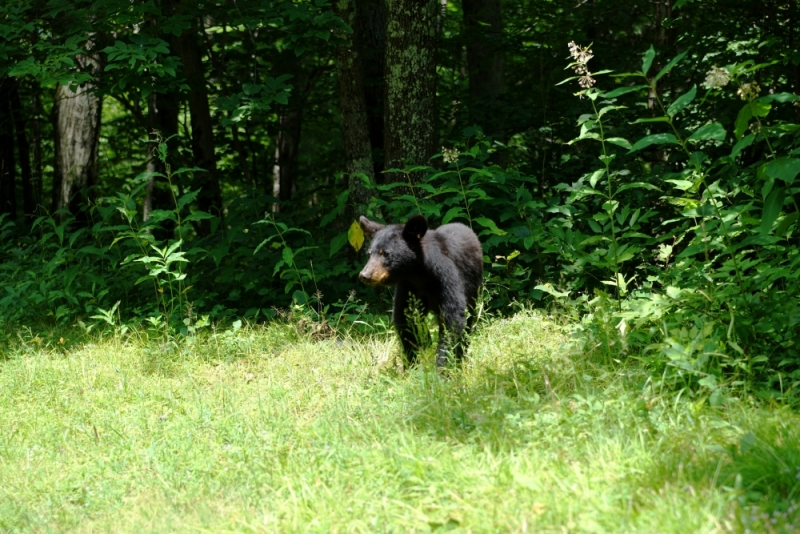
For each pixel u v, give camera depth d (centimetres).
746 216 564
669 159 932
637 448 416
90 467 529
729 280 621
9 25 967
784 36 922
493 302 842
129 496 487
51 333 868
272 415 583
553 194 1038
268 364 741
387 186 885
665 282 714
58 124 1416
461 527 354
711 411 473
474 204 910
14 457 560
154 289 944
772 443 396
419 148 971
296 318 828
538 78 1280
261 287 935
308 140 1852
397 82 967
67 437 589
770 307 560
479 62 1351
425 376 586
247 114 935
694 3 1009
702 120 999
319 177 1706
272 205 1092
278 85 949
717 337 532
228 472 485
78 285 955
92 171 1438
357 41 1024
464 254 732
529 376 552
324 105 1566
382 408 554
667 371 535
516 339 696
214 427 570
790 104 959
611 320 620
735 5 936
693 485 364
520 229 854
